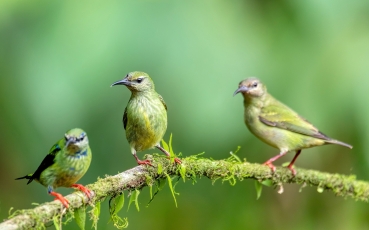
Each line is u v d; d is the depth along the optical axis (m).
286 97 11.74
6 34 11.15
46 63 10.78
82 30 10.87
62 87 10.68
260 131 13.61
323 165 14.66
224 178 10.66
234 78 11.27
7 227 7.21
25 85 10.83
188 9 11.38
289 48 11.86
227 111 11.16
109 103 12.27
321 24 11.85
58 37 10.88
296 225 15.59
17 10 11.17
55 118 11.06
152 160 9.74
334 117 11.69
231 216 15.27
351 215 15.55
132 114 10.96
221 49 11.29
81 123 11.38
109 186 8.85
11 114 11.77
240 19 11.74
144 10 11.13
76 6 11.06
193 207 15.43
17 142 12.22
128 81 10.73
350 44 11.71
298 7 11.88
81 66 10.70
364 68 11.55
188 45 11.16
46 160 9.40
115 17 10.98
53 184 9.52
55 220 7.73
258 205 15.45
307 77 11.76
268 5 12.09
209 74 11.17
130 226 15.15
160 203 15.52
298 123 13.41
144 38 11.01
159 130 11.12
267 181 11.77
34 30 11.12
